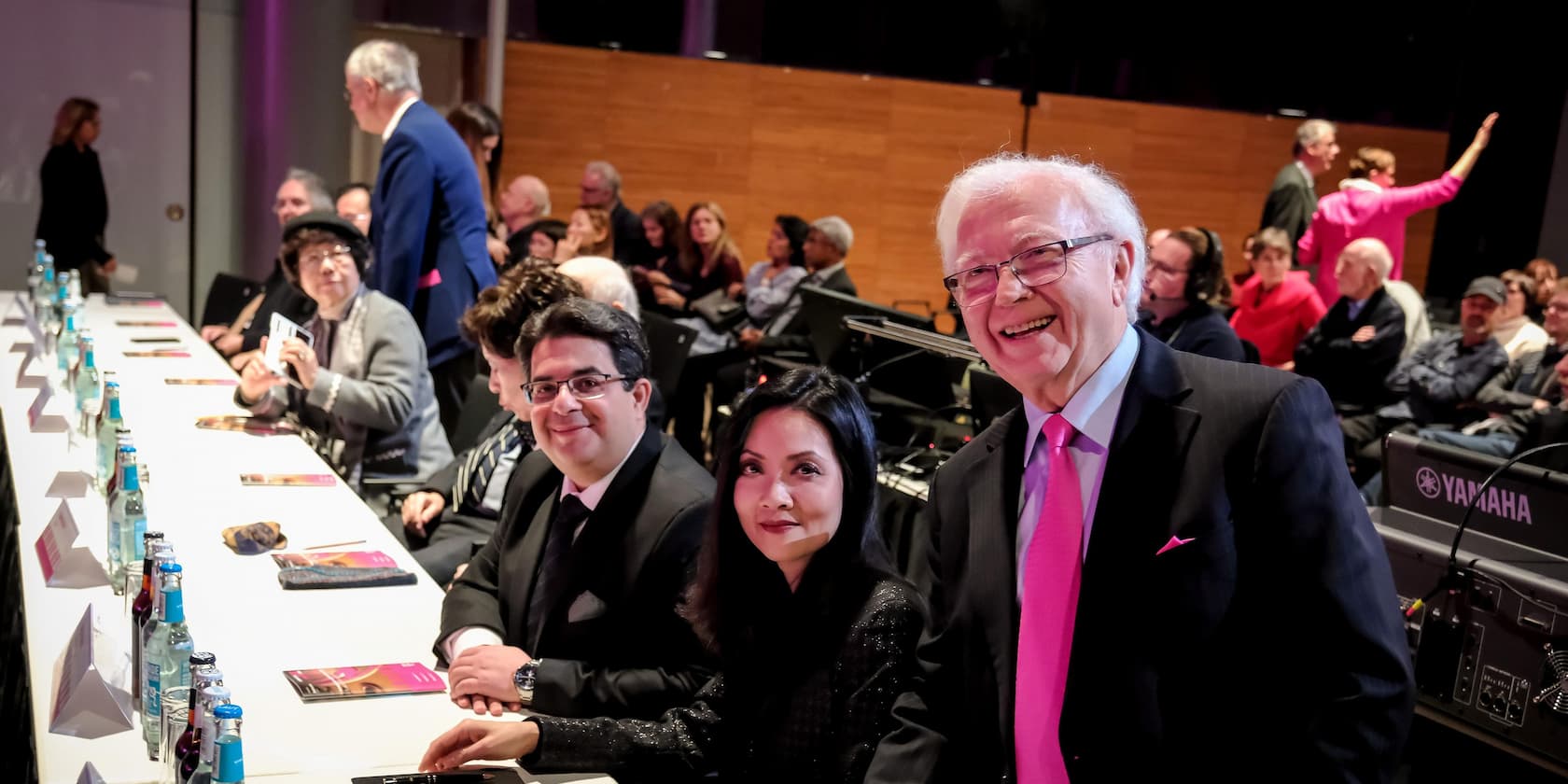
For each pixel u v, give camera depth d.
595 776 1.82
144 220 7.39
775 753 1.84
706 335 7.02
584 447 2.14
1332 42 9.45
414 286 4.77
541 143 8.73
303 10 7.15
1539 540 2.24
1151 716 1.43
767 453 1.83
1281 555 1.40
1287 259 6.42
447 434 4.87
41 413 3.60
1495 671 2.14
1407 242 9.88
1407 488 2.47
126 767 1.69
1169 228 9.74
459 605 2.27
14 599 2.55
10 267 7.36
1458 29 9.30
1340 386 6.05
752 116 9.08
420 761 1.79
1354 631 1.37
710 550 1.90
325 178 7.30
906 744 1.68
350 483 3.73
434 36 7.48
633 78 8.80
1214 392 1.46
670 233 7.64
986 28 9.16
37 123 7.23
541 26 8.41
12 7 7.09
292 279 3.89
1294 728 1.40
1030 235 1.42
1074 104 9.39
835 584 1.85
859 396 1.88
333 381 3.64
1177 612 1.42
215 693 1.48
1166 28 9.32
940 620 1.69
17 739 2.17
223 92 7.34
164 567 1.76
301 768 1.73
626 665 2.10
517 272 2.88
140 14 7.23
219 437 3.65
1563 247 9.06
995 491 1.60
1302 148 7.28
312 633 2.24
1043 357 1.45
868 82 9.18
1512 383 5.67
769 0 8.81
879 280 9.55
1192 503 1.42
